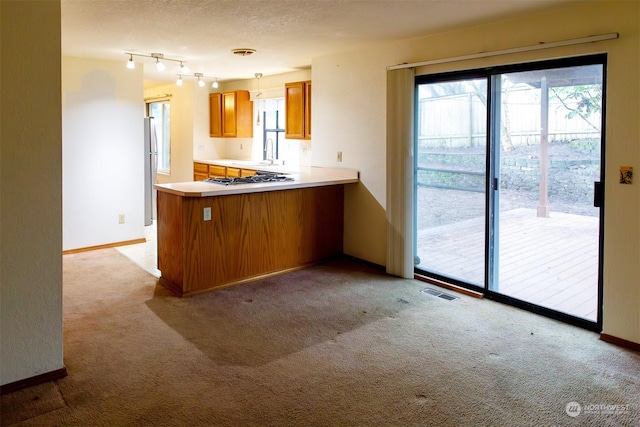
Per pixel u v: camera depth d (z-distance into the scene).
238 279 4.21
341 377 2.56
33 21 2.29
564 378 2.56
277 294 3.92
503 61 3.52
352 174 4.87
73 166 5.20
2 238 2.29
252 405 2.29
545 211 3.50
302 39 4.20
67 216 5.21
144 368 2.64
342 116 4.93
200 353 2.84
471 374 2.60
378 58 4.49
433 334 3.13
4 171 2.27
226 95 7.15
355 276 4.45
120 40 4.28
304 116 5.59
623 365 2.70
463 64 3.79
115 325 3.24
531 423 2.16
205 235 3.92
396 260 4.42
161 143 8.82
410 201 4.28
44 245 2.42
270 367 2.67
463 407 2.28
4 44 2.22
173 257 3.94
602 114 3.02
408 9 3.23
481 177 3.87
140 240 5.80
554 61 3.26
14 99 2.27
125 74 5.46
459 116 3.97
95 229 5.43
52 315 2.47
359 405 2.30
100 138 5.36
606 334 3.03
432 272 4.31
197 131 7.51
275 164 6.50
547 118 3.39
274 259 4.48
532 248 3.60
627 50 2.83
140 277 4.36
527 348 2.92
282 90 6.45
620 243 2.93
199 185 4.07
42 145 2.37
